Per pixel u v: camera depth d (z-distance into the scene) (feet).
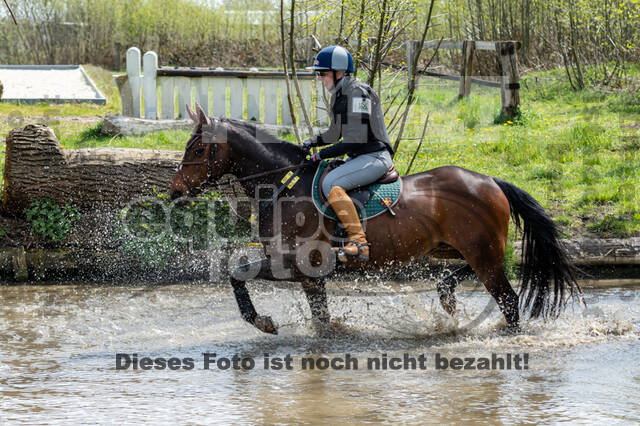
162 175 35.91
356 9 34.60
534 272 25.17
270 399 18.72
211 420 17.11
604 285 32.48
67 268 34.53
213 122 24.14
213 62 110.42
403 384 19.98
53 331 25.86
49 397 18.86
